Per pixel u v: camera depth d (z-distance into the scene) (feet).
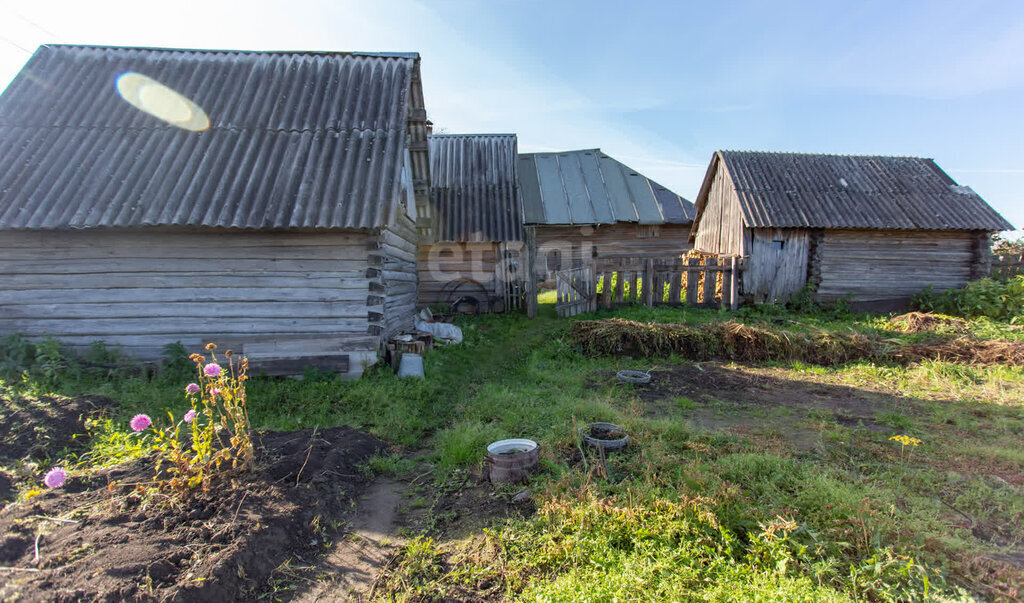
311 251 22.06
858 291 41.81
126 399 17.97
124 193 20.80
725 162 46.01
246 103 25.53
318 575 9.29
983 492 11.82
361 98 26.32
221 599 8.06
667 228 54.80
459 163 51.62
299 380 21.54
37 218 19.81
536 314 39.78
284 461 12.80
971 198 43.57
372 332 22.24
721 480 11.82
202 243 21.85
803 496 11.02
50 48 27.71
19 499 10.77
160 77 26.68
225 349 21.99
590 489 10.92
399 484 13.16
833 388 22.43
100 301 21.79
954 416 18.10
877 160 48.47
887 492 11.42
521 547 9.73
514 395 19.76
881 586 8.25
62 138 23.11
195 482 10.64
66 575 7.80
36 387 18.62
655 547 9.27
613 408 18.03
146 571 8.08
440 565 9.48
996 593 8.27
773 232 41.11
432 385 21.65
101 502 10.21
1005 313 36.60
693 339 28.25
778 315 37.83
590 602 7.84
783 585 8.08
